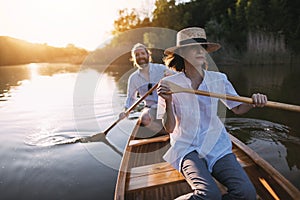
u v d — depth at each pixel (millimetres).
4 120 4574
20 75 14398
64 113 5004
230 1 22766
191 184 1510
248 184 1444
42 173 2557
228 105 1823
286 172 2391
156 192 1947
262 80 8516
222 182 1544
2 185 2346
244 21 19484
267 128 3605
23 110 5336
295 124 3750
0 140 3512
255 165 1984
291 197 1506
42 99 6555
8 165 2744
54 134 3742
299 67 13172
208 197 1377
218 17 22422
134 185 1812
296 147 2943
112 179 2410
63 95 7090
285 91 6398
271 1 19688
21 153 3062
